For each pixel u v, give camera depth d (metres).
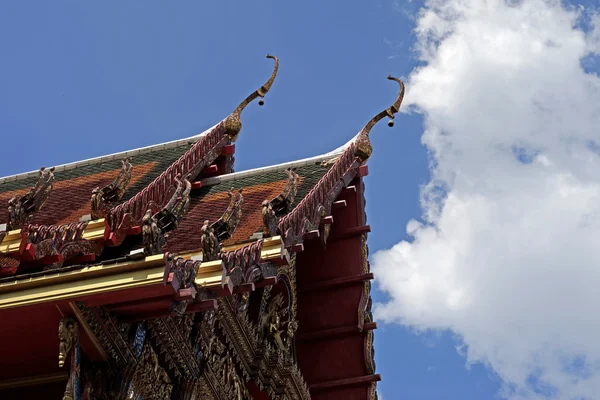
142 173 24.92
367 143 24.22
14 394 16.27
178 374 17.95
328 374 23.64
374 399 23.67
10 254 15.47
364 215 24.03
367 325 23.77
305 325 23.80
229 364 20.25
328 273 23.84
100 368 15.86
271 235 18.25
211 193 23.72
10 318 15.01
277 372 21.62
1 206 24.02
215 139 25.17
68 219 20.78
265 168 24.50
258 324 21.41
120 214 17.28
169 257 14.88
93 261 16.50
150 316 15.74
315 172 24.05
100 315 15.38
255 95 26.17
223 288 15.89
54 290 14.85
